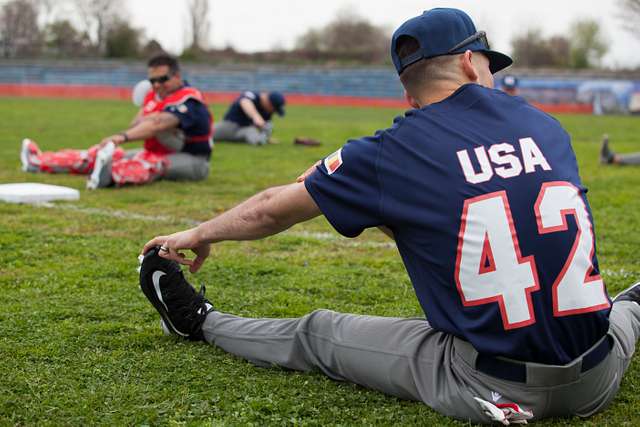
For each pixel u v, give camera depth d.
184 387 2.64
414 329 2.48
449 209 2.21
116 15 51.50
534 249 2.16
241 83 41.38
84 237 5.22
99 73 40.91
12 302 3.68
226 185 8.05
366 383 2.55
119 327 3.29
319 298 3.91
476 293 2.18
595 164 11.01
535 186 2.21
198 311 3.03
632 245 5.38
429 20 2.37
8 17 49.81
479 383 2.25
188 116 7.93
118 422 2.35
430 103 2.38
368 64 48.25
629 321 2.58
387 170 2.27
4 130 15.25
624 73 38.62
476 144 2.25
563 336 2.18
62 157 8.54
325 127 19.64
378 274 4.42
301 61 49.91
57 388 2.62
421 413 2.38
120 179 7.61
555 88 34.69
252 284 4.16
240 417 2.39
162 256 2.75
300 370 2.75
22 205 6.41
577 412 2.32
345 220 2.32
